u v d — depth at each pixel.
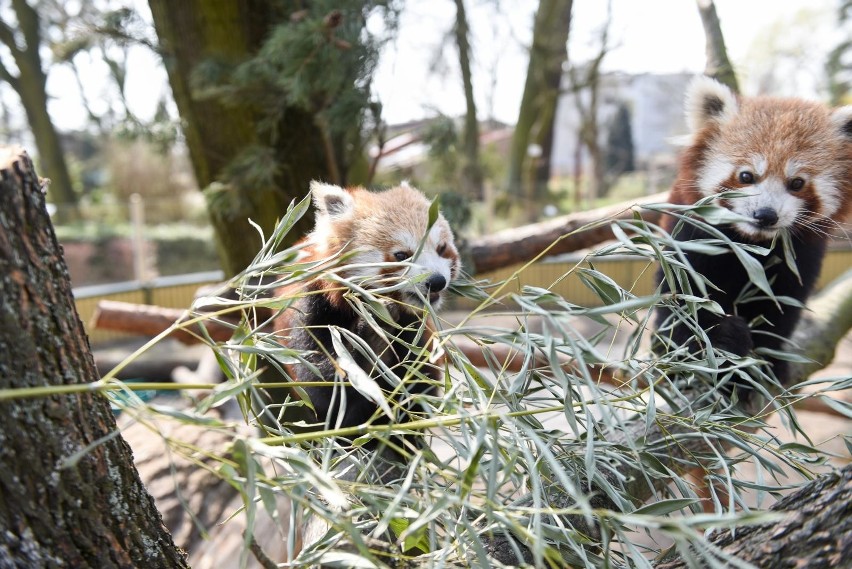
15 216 1.36
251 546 1.45
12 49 19.36
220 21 4.80
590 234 4.75
